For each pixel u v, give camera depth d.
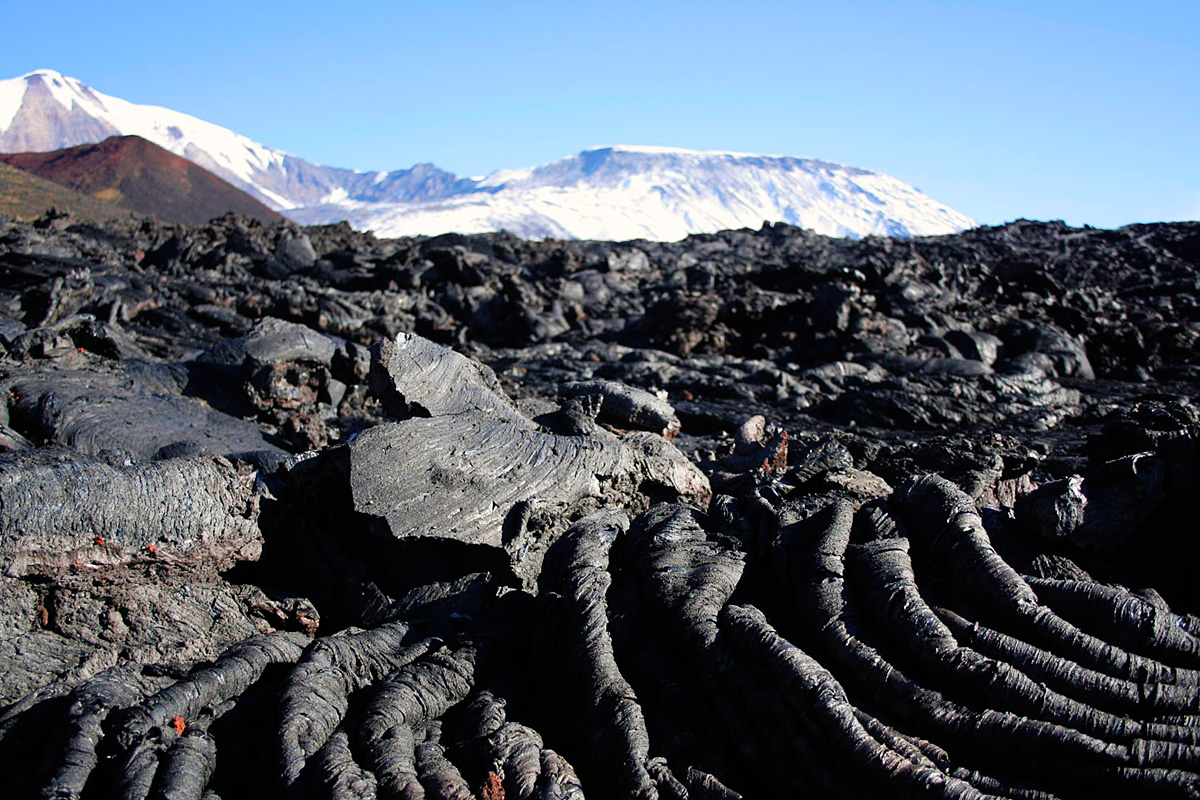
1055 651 4.76
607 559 6.12
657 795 4.39
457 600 6.34
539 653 5.74
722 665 5.00
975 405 15.79
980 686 4.57
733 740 4.74
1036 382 17.34
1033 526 5.93
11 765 4.62
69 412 9.05
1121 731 4.27
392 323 22.97
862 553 5.50
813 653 5.09
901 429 15.02
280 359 11.70
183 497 6.09
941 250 37.84
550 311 26.72
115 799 4.16
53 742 4.59
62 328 12.63
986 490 7.40
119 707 4.82
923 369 18.50
